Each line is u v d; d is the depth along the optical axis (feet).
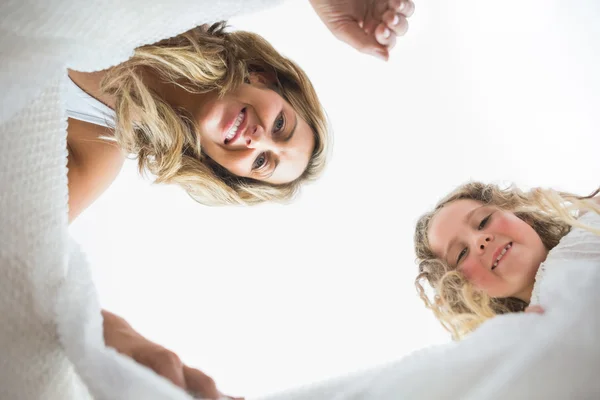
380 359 5.32
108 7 2.82
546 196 4.72
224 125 4.48
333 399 2.57
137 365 2.61
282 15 5.28
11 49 2.73
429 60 5.40
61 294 2.79
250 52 4.78
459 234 5.04
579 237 3.87
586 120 5.01
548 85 5.08
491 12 5.11
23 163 2.84
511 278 4.61
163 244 5.53
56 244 2.85
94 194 4.64
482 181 5.41
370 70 5.47
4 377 2.64
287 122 4.74
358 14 3.51
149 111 4.34
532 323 2.77
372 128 5.59
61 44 2.87
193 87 4.45
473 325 4.88
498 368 2.56
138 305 5.40
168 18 2.91
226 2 2.94
